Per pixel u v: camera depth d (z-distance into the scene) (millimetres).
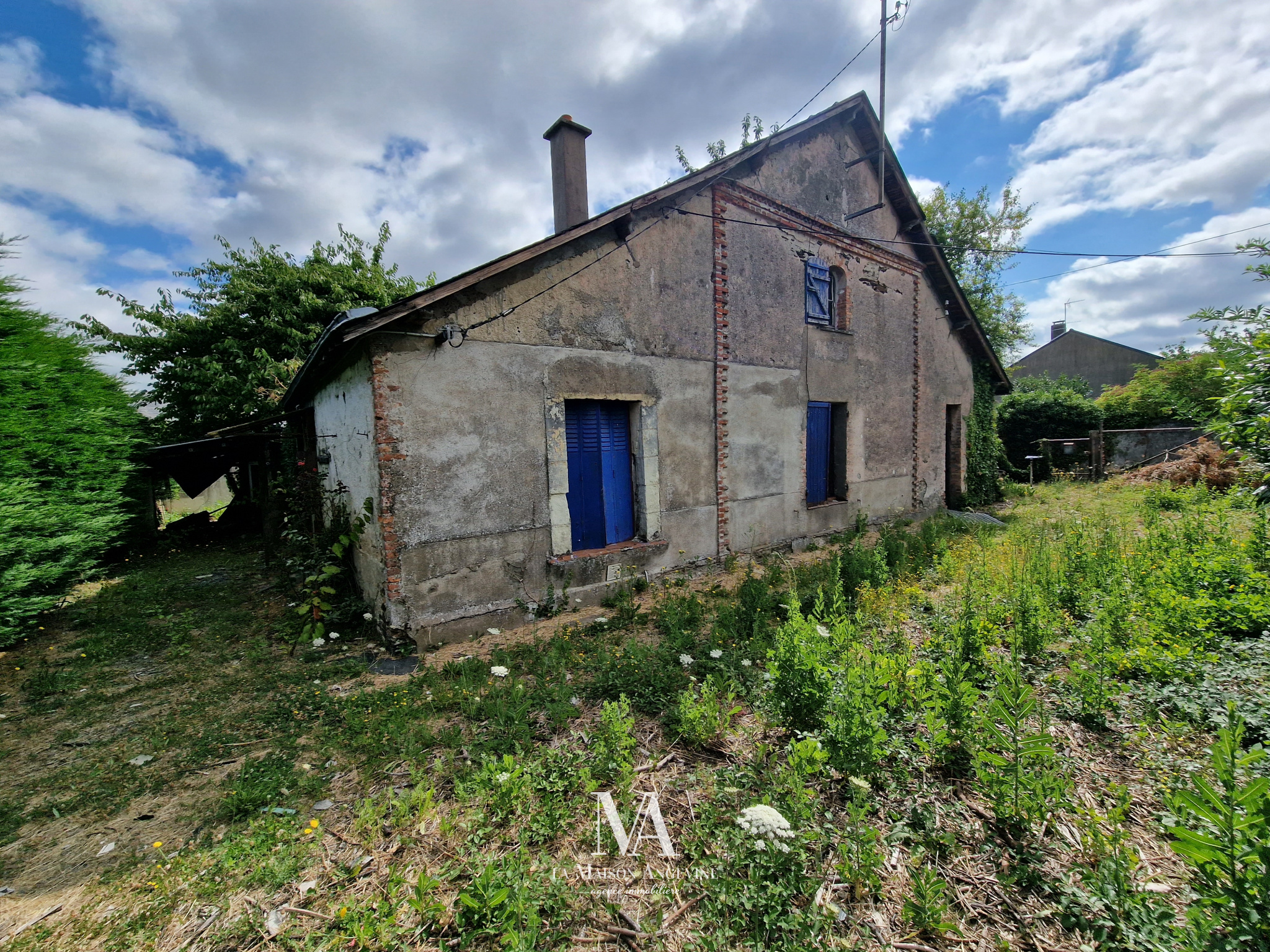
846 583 5961
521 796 2764
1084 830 2439
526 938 1973
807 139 8641
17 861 2629
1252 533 5059
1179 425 15781
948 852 2408
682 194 6906
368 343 4715
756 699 3688
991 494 13438
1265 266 4371
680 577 7047
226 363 12211
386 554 4863
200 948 2121
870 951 1976
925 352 11453
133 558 10234
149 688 4551
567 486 6008
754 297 7891
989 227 19812
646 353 6633
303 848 2600
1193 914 1814
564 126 6961
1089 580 5117
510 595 5594
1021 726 3076
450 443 5168
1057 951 1938
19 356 7043
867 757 2703
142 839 2773
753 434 7988
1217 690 3256
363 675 4625
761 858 2174
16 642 5738
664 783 2953
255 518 13250
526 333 5609
